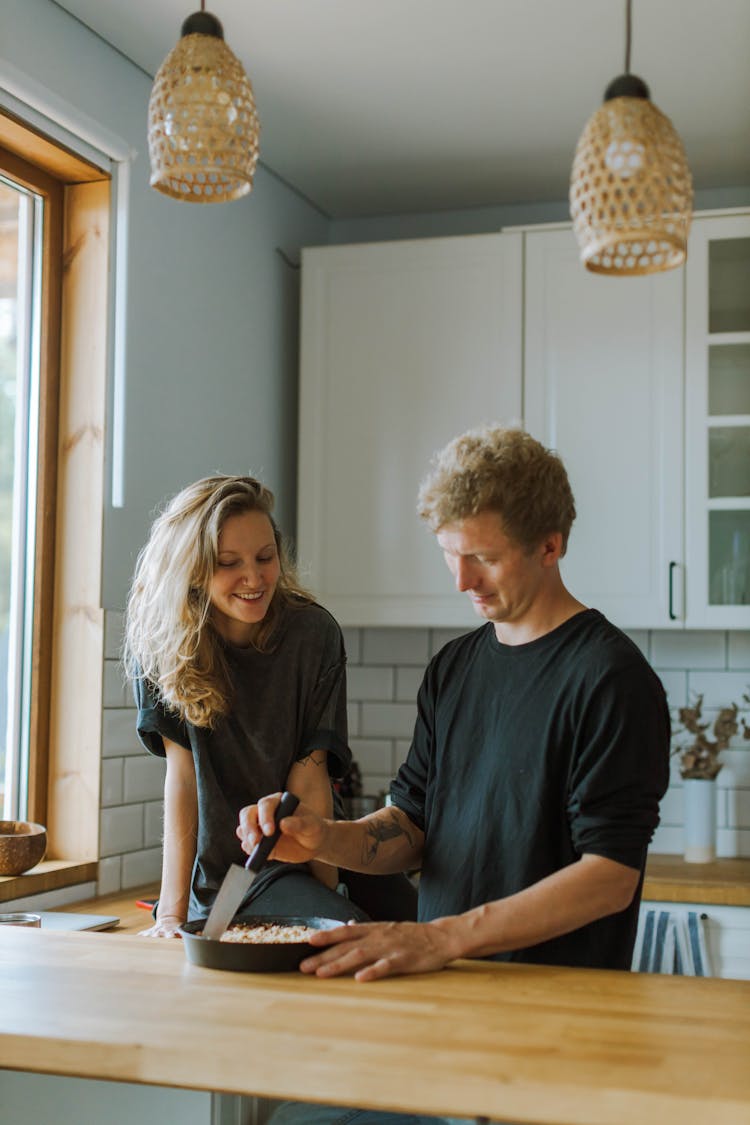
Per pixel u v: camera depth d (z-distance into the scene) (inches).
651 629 144.1
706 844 134.7
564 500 60.7
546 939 54.8
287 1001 48.8
